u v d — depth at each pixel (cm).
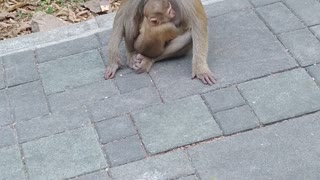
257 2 270
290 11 263
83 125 228
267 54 245
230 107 227
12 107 239
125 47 257
